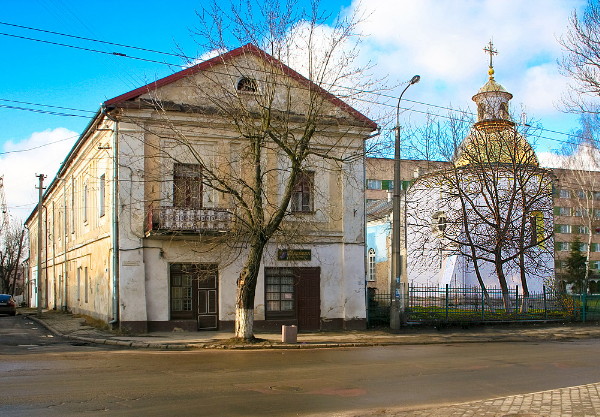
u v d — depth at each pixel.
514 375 11.95
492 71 35.62
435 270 35.88
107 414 7.96
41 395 9.19
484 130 30.41
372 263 45.66
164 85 20.98
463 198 30.22
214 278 21.36
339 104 22.61
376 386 10.48
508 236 27.69
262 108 18.47
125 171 20.47
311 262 22.47
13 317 32.62
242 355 15.44
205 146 21.42
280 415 8.14
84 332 20.66
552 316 27.48
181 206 20.78
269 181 21.95
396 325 22.72
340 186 23.12
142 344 17.44
